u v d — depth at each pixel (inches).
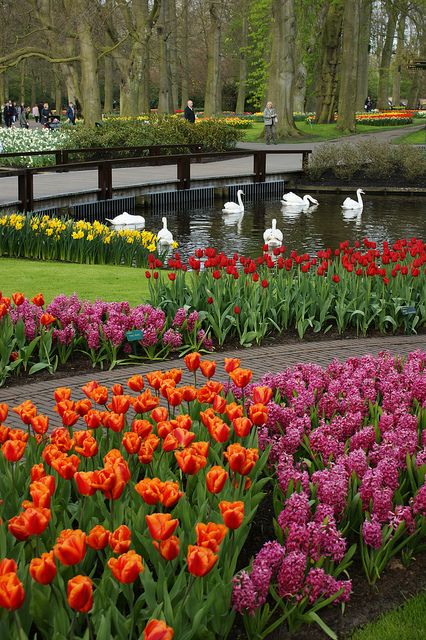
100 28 1657.2
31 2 1652.3
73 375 305.3
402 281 385.1
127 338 315.0
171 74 2598.4
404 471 186.4
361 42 2549.2
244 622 135.4
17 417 257.4
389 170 1167.6
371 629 142.3
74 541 105.8
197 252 378.9
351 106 1849.2
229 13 2438.5
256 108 3408.0
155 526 112.3
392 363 259.6
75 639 115.4
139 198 991.0
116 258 537.0
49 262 534.3
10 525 116.7
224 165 1304.1
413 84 2989.7
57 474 163.5
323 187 1178.0
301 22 2031.3
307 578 140.4
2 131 1243.8
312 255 690.2
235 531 145.4
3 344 290.2
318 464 186.5
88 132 1290.6
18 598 98.6
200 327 351.9
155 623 95.5
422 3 1988.2
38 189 927.0
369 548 167.3
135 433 150.9
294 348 348.8
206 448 146.8
